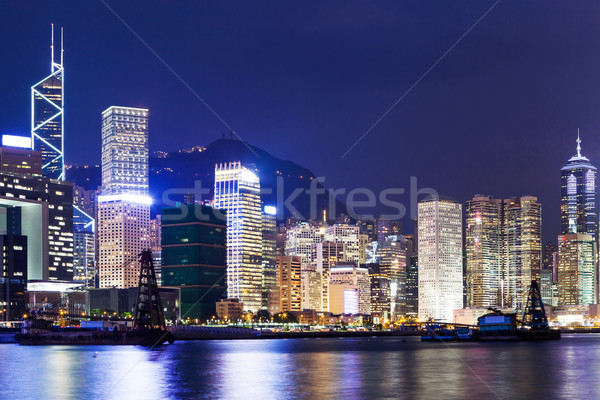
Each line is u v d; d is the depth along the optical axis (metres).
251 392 190.25
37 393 192.12
